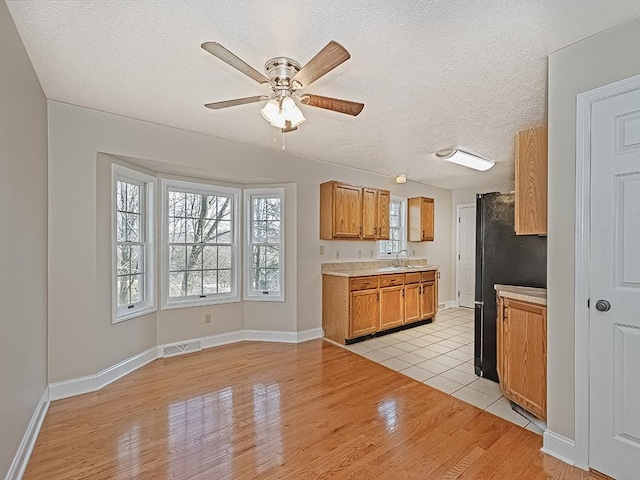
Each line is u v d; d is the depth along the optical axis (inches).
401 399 103.0
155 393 105.6
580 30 66.3
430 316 201.0
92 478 67.5
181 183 144.6
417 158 164.4
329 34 67.5
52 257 99.7
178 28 65.9
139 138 115.9
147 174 132.4
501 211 115.0
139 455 74.8
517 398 93.3
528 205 89.4
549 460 73.3
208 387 110.4
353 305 159.8
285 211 162.6
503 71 82.0
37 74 84.5
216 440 80.9
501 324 101.0
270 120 77.7
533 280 107.1
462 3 58.4
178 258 147.0
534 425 88.3
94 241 107.9
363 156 161.3
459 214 253.6
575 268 70.9
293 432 84.6
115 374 116.0
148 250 135.6
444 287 251.6
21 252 73.2
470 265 247.4
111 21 63.9
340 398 103.4
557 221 74.2
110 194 114.3
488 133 126.9
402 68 80.6
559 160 73.7
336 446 79.0
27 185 77.8
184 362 133.3
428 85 89.4
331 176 175.5
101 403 98.6
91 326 107.1
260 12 60.9
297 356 141.7
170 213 144.6
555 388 74.8
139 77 86.0
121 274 124.9
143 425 87.0
